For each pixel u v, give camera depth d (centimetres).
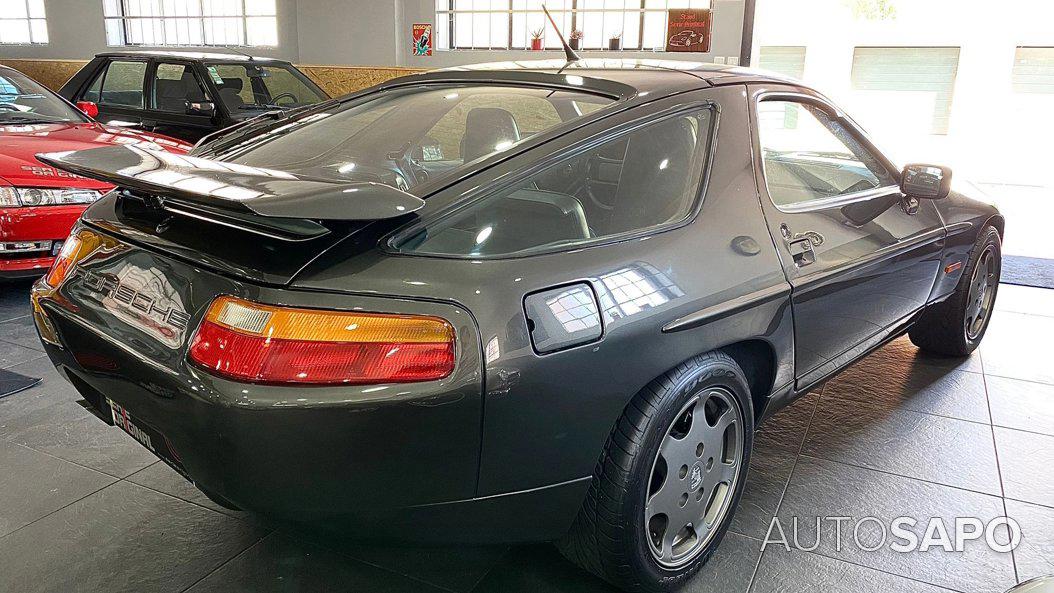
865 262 215
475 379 127
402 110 197
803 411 271
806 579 180
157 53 578
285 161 187
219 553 183
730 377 172
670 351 153
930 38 1018
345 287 125
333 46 796
